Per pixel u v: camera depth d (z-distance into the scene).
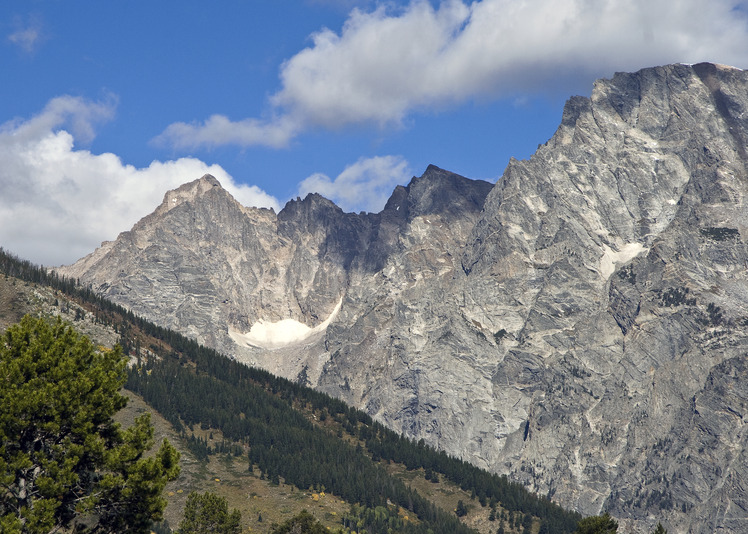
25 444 93.25
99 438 96.94
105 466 95.25
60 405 92.31
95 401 95.50
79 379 95.00
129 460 95.81
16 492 91.50
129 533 94.81
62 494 91.44
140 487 94.12
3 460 88.75
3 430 89.94
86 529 94.69
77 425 93.31
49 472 91.12
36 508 88.31
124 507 95.56
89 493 93.81
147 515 95.38
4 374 92.12
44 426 91.56
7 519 85.06
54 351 96.50
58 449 93.00
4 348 96.06
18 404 89.94
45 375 94.50
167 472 97.31
